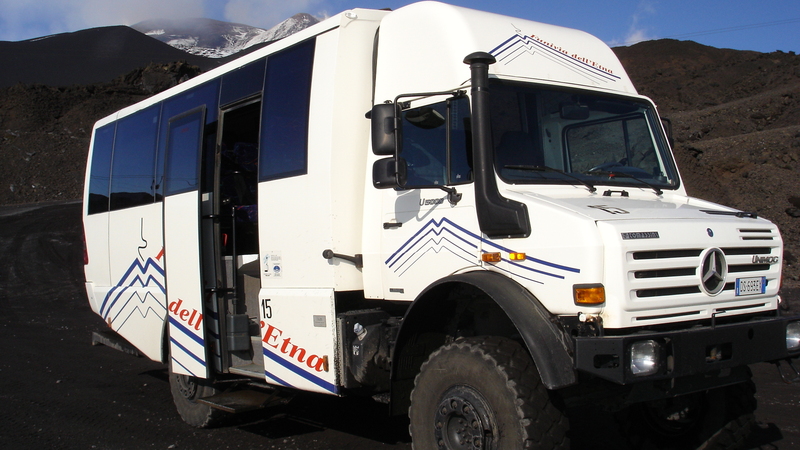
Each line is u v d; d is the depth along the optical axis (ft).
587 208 13.00
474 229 14.10
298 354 17.67
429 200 15.12
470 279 13.41
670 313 12.55
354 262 16.81
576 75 16.56
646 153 17.06
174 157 22.45
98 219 28.07
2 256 80.53
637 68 317.42
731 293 13.46
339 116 16.93
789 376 14.11
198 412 21.44
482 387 12.60
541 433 11.93
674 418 16.52
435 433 13.50
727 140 102.68
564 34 17.34
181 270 21.61
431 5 15.96
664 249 12.43
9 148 183.21
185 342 21.49
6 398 25.88
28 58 504.02
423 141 15.52
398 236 15.81
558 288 12.50
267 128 19.12
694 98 220.23
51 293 60.13
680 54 323.16
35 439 20.51
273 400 19.58
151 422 22.40
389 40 16.74
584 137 15.99
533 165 14.65
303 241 17.48
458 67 14.99
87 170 29.68
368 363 16.03
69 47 547.49
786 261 47.50
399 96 14.61
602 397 13.38
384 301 17.52
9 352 35.81
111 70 515.09
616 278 11.94
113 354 35.17
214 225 21.02
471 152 14.38
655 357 11.66
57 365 32.42
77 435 20.92
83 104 221.05
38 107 212.64
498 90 14.84
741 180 80.64
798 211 64.54
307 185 17.40
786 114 152.97
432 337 15.29
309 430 20.75
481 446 12.46
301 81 18.10
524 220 13.05
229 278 21.61
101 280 27.78
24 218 113.39
